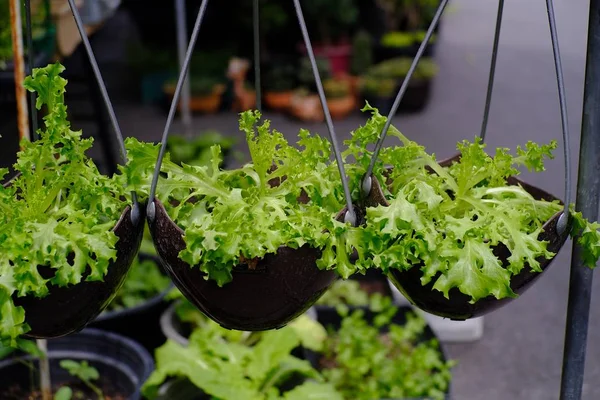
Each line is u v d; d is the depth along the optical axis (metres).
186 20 6.10
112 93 6.01
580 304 1.31
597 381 3.23
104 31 6.73
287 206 1.20
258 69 1.40
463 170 1.28
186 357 2.26
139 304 2.74
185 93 4.54
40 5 2.60
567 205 1.17
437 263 1.13
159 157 1.12
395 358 2.76
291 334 2.40
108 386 2.37
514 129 5.81
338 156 1.13
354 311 3.04
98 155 3.73
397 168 1.35
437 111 6.13
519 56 7.53
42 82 1.16
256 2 1.36
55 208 1.22
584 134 1.26
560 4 9.58
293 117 5.86
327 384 2.22
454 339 3.44
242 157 4.15
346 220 1.14
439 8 1.13
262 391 2.33
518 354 3.38
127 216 1.15
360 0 6.42
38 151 1.19
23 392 2.33
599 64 1.23
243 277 1.13
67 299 1.12
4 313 1.04
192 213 1.23
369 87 5.94
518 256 1.14
